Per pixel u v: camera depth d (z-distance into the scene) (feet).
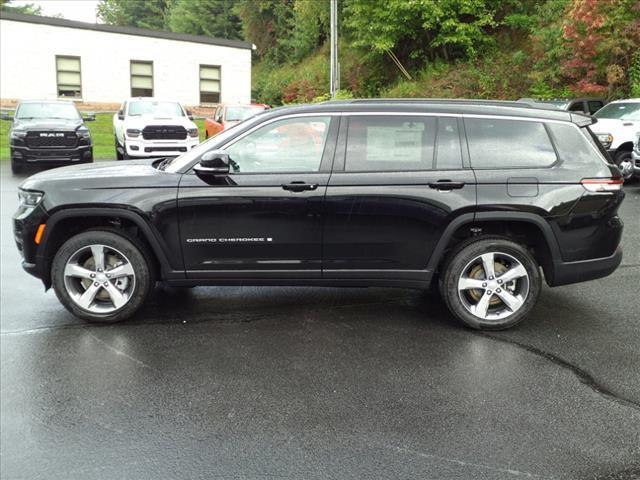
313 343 14.40
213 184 14.88
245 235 15.01
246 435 10.27
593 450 9.80
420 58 88.43
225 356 13.60
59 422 10.67
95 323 15.64
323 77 105.09
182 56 85.61
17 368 12.88
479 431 10.39
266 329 15.34
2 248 23.80
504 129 15.12
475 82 76.54
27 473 9.21
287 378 12.48
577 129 15.25
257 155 15.08
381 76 94.27
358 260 15.19
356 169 14.90
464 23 79.51
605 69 57.77
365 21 86.07
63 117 50.55
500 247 14.99
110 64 81.46
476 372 12.79
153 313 16.49
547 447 9.88
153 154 48.19
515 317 15.21
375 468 9.32
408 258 15.12
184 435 10.28
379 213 14.80
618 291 18.78
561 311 16.88
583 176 14.88
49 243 15.26
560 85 66.13
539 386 12.12
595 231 15.08
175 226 14.97
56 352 13.75
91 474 9.18
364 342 14.49
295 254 15.14
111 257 15.57
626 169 41.63
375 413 11.02
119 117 54.03
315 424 10.62
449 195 14.71
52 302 17.37
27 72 77.15
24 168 50.42
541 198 14.70
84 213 14.90
